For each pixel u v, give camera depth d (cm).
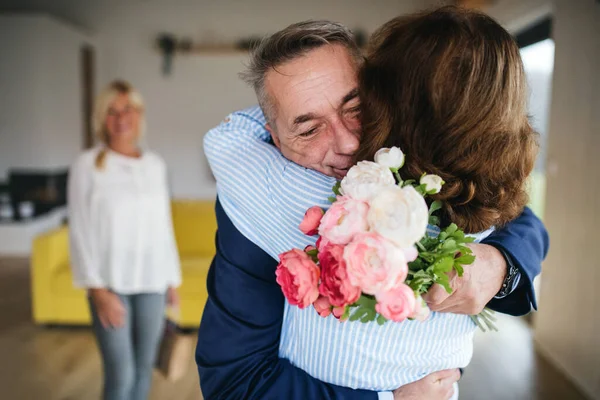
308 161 80
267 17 675
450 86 65
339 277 56
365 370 80
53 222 611
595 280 267
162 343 210
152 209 202
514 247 79
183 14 679
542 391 279
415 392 82
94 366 301
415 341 80
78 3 674
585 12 277
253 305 88
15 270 506
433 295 68
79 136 675
